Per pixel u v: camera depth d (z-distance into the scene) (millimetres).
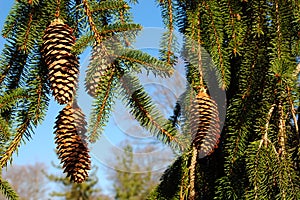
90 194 4625
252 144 837
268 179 838
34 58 833
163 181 969
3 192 830
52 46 748
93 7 777
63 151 769
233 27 863
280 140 858
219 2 878
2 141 817
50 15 820
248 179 855
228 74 867
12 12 823
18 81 854
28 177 7340
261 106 854
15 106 839
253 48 864
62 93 736
